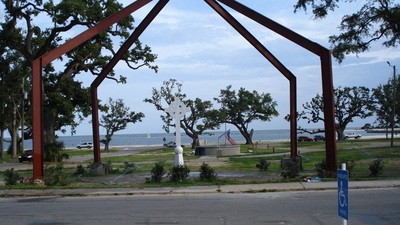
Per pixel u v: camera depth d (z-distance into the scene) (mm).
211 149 51312
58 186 19594
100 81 26594
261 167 26156
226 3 22984
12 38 44938
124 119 84750
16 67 56125
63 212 13352
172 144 98688
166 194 17031
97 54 45875
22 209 14102
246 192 17016
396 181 18328
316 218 11391
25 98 63656
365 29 33500
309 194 16031
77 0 43781
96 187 19062
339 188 6426
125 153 67750
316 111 88625
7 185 20156
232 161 36438
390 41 33906
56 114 48719
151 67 46938
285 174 20750
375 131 152625
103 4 44625
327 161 20594
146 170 28625
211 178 20766
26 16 44719
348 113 86500
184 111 26188
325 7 32469
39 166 20625
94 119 26609
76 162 44688
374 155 35906
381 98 80312
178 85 74750
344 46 33969
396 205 12961
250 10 22422
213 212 12734
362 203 13430
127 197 16609
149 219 11883
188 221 11508
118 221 11727
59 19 43438
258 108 86625
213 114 74625
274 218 11562
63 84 48062
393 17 31578
